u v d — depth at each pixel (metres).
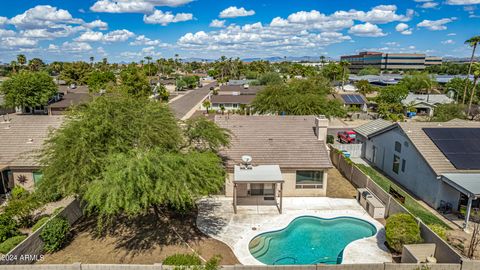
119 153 16.62
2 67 136.50
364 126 37.84
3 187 25.08
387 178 29.52
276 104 44.44
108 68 174.12
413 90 91.75
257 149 25.64
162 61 190.38
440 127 27.39
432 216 21.53
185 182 16.45
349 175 28.52
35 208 20.53
